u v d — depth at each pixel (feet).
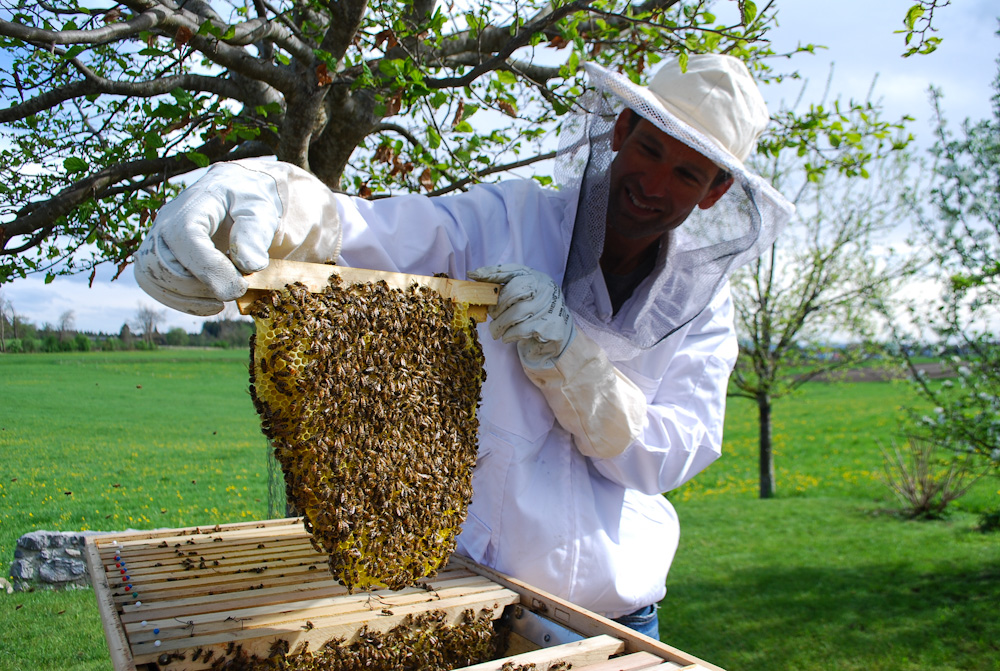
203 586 5.83
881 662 19.10
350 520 4.97
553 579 6.85
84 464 17.06
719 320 8.34
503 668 4.42
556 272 7.50
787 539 32.27
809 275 40.47
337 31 11.16
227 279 4.61
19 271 11.78
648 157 6.66
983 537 31.73
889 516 36.88
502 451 6.91
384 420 5.20
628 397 6.86
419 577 5.47
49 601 14.55
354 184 16.16
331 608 5.41
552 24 11.62
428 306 5.63
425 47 13.35
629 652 4.93
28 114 10.18
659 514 8.04
